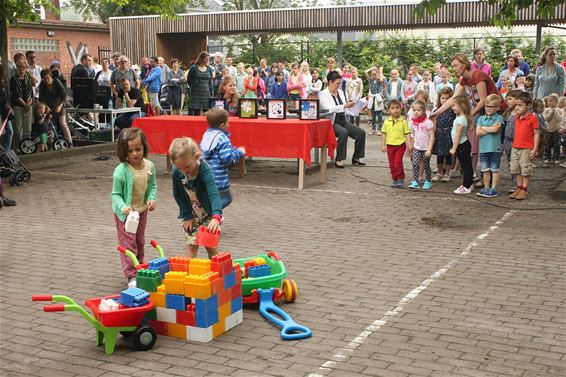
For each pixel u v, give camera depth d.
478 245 7.91
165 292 5.23
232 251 7.74
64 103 16.42
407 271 6.92
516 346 5.05
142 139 6.25
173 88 22.67
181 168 5.82
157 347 5.09
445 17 24.53
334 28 26.95
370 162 14.82
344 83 21.00
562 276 6.72
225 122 7.73
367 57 30.23
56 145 16.22
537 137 10.37
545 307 5.86
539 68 14.80
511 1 11.64
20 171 12.23
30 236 8.54
